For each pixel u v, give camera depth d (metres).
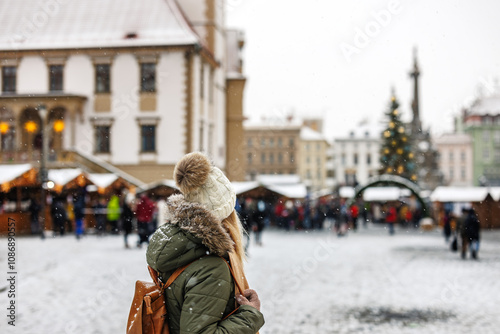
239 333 2.50
